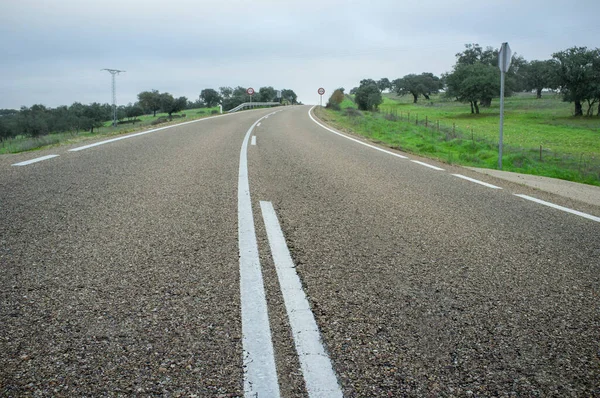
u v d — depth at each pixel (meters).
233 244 3.30
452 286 2.68
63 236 3.31
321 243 3.43
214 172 6.76
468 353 1.90
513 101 93.88
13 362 1.70
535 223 4.54
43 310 2.13
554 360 1.87
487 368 1.79
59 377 1.62
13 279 2.49
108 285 2.46
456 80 72.44
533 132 44.16
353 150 11.55
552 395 1.62
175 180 5.92
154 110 81.25
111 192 4.96
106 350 1.81
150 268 2.74
